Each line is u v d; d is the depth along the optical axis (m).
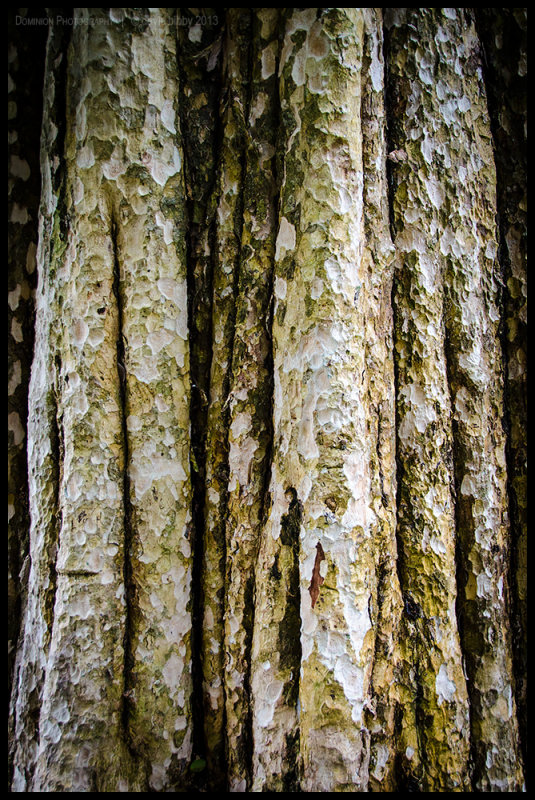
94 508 1.37
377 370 1.41
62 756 1.35
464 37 1.46
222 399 1.43
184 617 1.40
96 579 1.37
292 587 1.36
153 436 1.39
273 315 1.40
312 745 1.33
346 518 1.33
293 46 1.37
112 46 1.37
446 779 1.37
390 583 1.39
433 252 1.44
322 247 1.35
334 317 1.34
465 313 1.44
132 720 1.37
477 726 1.40
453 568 1.42
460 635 1.42
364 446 1.36
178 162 1.41
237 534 1.40
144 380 1.39
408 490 1.42
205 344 1.45
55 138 1.42
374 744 1.37
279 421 1.38
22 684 1.41
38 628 1.39
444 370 1.44
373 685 1.37
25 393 1.48
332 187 1.35
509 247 1.49
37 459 1.42
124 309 1.39
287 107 1.38
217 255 1.44
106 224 1.38
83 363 1.38
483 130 1.47
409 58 1.44
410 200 1.44
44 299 1.43
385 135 1.44
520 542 1.47
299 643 1.36
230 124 1.43
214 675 1.41
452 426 1.44
